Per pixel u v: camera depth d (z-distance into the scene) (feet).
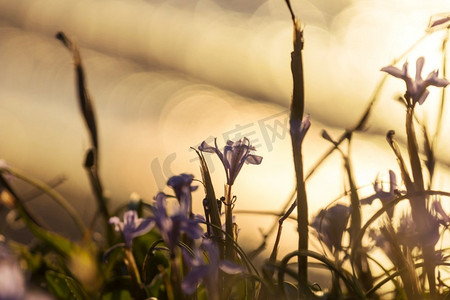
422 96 4.01
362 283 4.59
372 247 4.33
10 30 37.06
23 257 5.61
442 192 3.88
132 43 38.19
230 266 3.49
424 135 4.44
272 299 3.78
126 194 16.72
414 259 4.28
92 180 6.10
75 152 19.57
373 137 20.45
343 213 4.30
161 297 4.80
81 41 37.65
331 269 3.79
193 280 3.36
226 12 50.31
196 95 29.09
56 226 13.10
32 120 22.53
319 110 28.84
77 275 5.79
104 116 24.94
